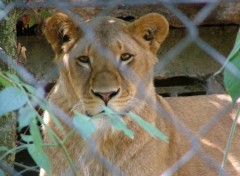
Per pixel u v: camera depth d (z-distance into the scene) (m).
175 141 7.53
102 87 6.04
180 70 10.81
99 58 6.21
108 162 6.76
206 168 7.92
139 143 6.78
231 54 3.26
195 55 10.85
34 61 10.30
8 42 6.41
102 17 6.61
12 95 2.98
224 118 8.37
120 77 6.21
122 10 9.75
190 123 8.03
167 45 10.66
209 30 10.89
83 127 3.17
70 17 6.53
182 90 11.03
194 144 7.56
